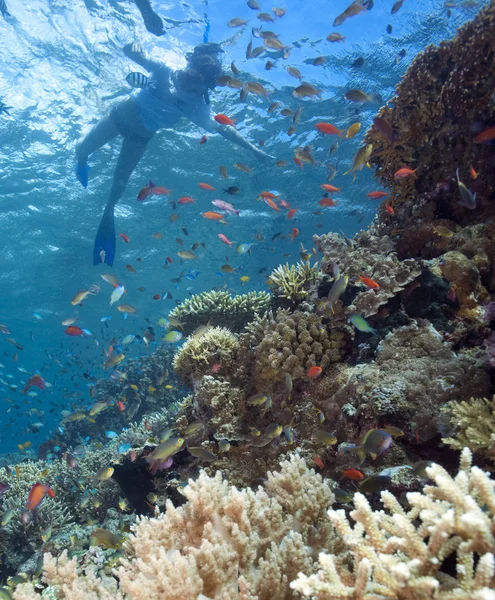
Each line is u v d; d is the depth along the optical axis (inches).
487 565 58.9
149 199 846.5
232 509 104.1
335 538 111.1
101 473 215.9
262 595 89.8
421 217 238.5
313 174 760.3
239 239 928.3
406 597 67.3
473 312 173.0
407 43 537.0
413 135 245.3
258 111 660.7
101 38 547.2
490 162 218.7
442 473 75.4
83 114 664.4
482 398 131.8
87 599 98.8
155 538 104.0
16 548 261.3
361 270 209.5
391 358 164.2
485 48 209.0
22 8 505.0
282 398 197.9
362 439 138.8
